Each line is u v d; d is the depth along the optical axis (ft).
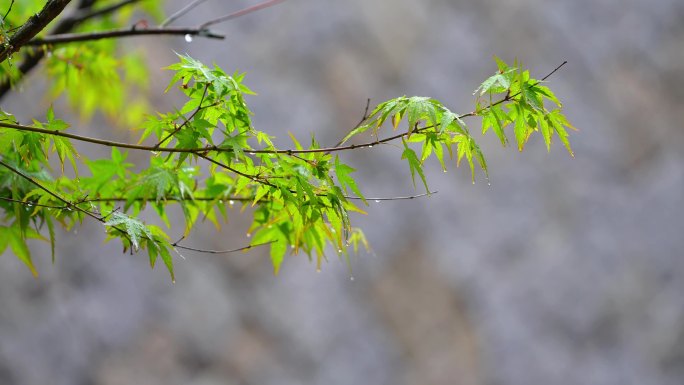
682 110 48.39
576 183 44.60
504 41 46.70
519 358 41.04
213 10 40.83
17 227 8.41
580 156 45.32
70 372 32.53
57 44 10.39
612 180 45.52
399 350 39.14
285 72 41.91
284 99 41.39
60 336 32.63
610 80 47.60
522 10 47.21
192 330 35.32
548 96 7.11
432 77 44.88
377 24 44.39
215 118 7.45
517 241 42.75
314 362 37.32
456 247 41.68
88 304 33.47
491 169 43.45
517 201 43.24
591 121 46.29
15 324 31.76
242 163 7.34
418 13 45.52
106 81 12.80
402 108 6.69
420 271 40.75
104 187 8.27
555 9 47.78
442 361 39.93
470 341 40.65
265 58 41.63
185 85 7.27
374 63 44.04
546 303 42.27
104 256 34.27
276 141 40.57
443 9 46.16
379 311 39.37
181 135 6.91
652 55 48.85
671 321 43.09
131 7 14.76
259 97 40.93
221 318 36.04
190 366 35.09
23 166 8.24
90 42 11.98
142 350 34.22
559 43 47.50
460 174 42.57
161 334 34.76
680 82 48.98
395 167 41.32
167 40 38.47
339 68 43.01
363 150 41.39
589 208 44.42
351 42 43.70
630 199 45.32
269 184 7.22
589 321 42.39
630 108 47.34
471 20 46.42
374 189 40.83
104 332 33.53
